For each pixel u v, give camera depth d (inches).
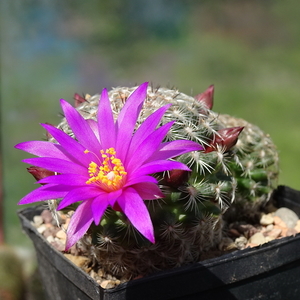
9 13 23.7
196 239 6.0
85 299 6.0
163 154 5.3
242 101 20.9
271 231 7.0
